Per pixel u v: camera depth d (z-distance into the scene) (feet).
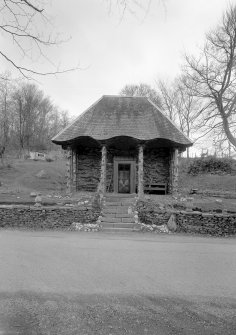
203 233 54.70
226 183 100.94
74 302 20.43
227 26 88.63
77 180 81.92
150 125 78.59
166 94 164.66
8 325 17.29
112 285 23.72
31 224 56.65
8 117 136.56
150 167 81.35
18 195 73.72
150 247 38.83
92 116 82.48
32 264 28.78
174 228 55.06
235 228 54.34
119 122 79.82
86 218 57.41
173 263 30.63
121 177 82.38
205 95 93.86
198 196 79.51
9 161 127.34
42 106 206.80
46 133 210.79
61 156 156.15
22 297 20.95
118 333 16.76
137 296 21.71
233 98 87.04
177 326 17.63
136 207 59.77
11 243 39.27
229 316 18.97
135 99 88.12
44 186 95.20
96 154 82.64
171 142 74.95
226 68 89.30
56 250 35.22
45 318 18.20
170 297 21.68
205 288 23.61
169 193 79.15
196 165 116.26
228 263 31.22
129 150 81.56
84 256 32.50
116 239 44.65
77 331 16.89
